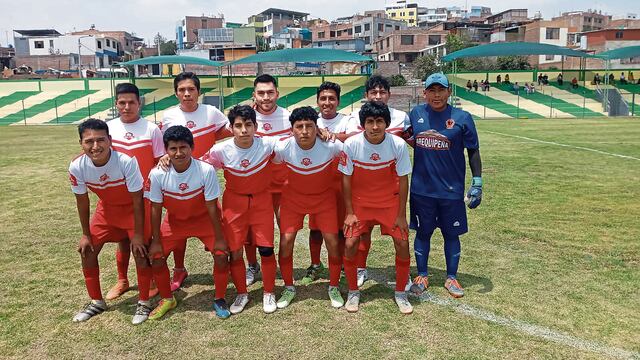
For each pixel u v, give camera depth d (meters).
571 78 39.12
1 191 9.05
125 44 77.62
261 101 4.89
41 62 61.84
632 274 4.87
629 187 8.95
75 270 5.10
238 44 62.12
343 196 4.16
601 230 6.35
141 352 3.48
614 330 3.76
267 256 4.20
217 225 4.03
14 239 6.14
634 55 30.25
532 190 8.77
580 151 14.04
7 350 3.52
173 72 52.78
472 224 6.66
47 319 4.00
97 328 3.86
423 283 4.54
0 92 38.16
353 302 4.16
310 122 3.95
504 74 39.75
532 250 5.62
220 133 5.11
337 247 4.27
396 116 4.68
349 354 3.42
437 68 51.09
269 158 4.18
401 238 4.12
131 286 4.75
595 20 76.69
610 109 31.47
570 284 4.64
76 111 33.44
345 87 38.47
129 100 4.36
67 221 6.98
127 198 4.06
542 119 28.39
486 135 18.94
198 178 3.92
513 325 3.84
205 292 4.59
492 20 80.31
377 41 72.19
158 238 3.99
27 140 18.44
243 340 3.64
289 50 28.80
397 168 4.08
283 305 4.22
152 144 4.53
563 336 3.67
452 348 3.50
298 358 3.37
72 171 3.88
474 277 4.85
